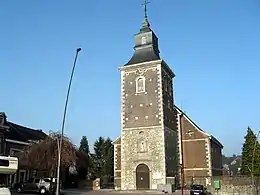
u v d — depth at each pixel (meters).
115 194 40.38
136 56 50.53
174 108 52.56
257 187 45.53
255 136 55.84
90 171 74.38
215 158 57.75
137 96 48.22
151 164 45.28
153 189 44.34
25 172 49.84
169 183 43.91
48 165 47.28
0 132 46.72
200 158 52.53
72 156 48.81
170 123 49.38
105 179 63.62
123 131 47.91
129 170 46.38
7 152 49.75
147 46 50.62
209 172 51.59
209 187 45.59
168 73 51.19
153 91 47.38
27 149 49.78
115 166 53.22
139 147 46.50
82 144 86.06
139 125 47.16
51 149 47.59
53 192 38.81
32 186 39.81
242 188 44.56
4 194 24.17
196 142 53.22
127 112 48.31
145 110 47.28
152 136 46.06
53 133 48.78
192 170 52.31
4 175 24.66
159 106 46.59
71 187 55.19
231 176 45.53
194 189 40.56
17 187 41.12
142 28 51.84
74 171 57.25
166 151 45.88
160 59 47.84
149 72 48.16
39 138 60.31
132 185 45.72
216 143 59.06
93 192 43.56
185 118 54.44
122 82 49.56
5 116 47.78
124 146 47.41
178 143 52.28
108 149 78.31
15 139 52.25
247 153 55.53
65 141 48.81
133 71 49.19
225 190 44.53
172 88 52.56
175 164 49.34
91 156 79.62
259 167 52.97
